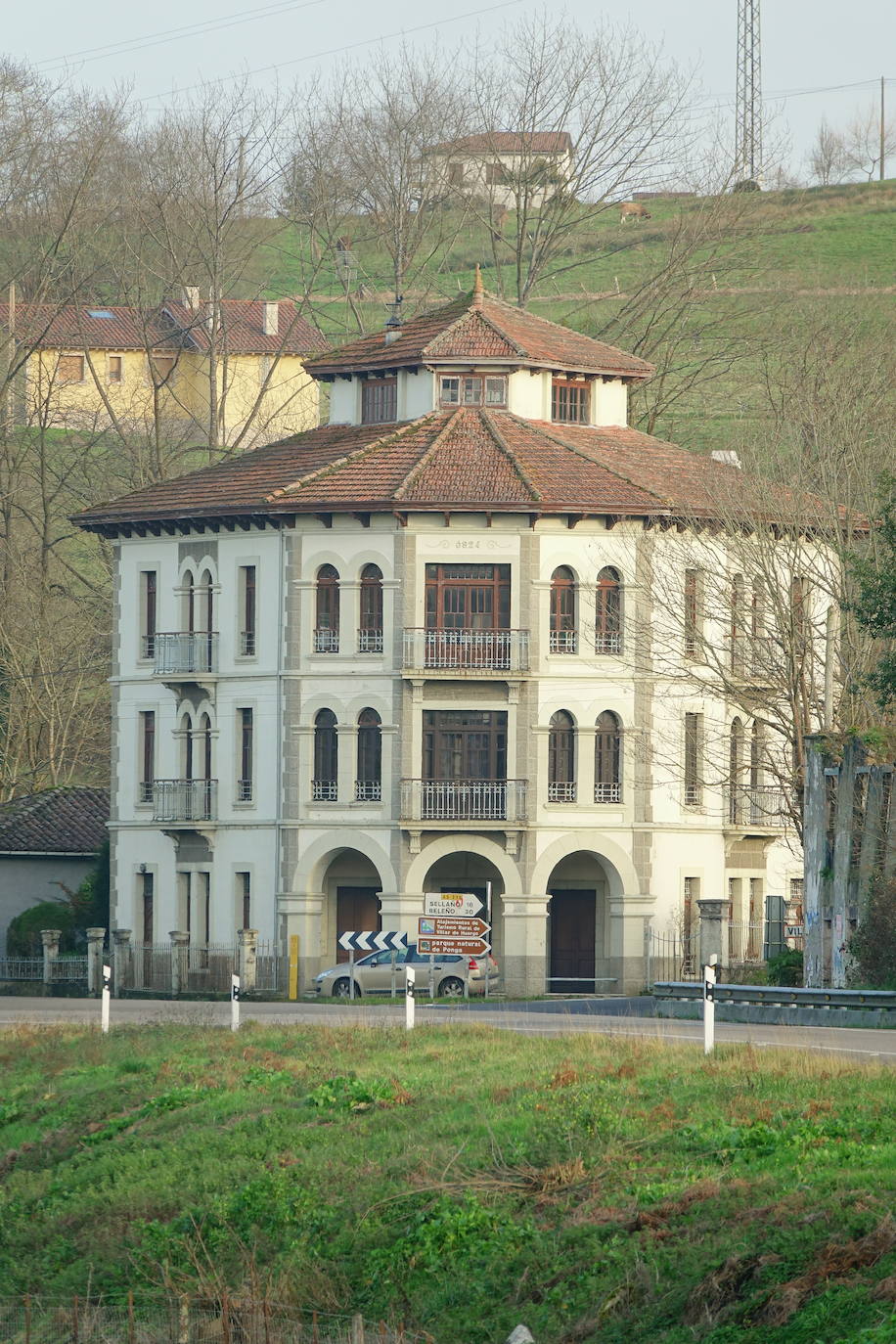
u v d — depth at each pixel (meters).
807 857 123.19
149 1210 74.06
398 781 166.62
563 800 167.75
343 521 168.62
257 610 172.50
